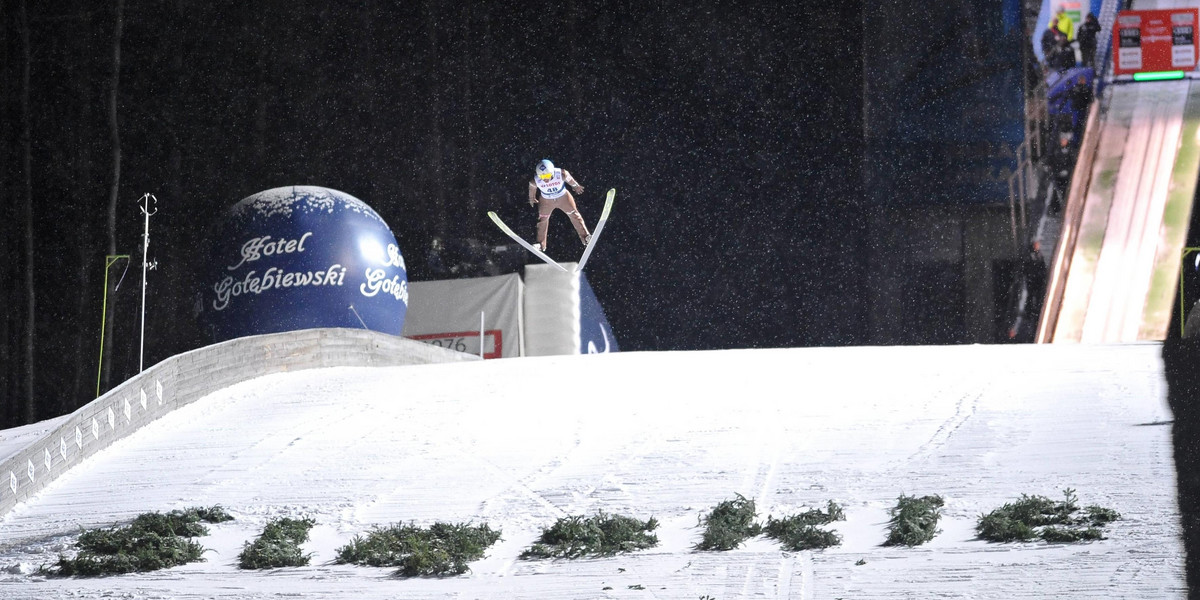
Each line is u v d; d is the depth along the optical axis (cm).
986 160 11956
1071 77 11912
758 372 5300
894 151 12056
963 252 11981
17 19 10700
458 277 12231
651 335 12825
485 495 3644
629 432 4303
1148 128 11919
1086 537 2789
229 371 5894
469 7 12606
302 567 3084
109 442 4781
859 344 12481
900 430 4091
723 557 2919
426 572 2950
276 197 7931
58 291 11431
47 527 3734
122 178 12056
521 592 2755
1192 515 2886
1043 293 11844
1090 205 11962
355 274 7775
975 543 2853
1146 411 4034
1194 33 11850
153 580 3042
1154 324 11812
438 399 5119
